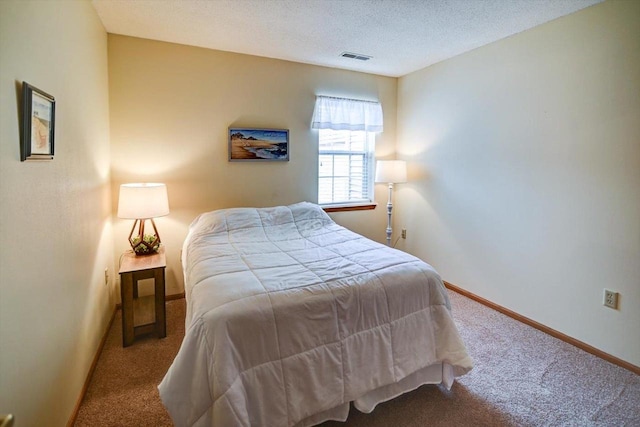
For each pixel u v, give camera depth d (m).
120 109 2.84
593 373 2.08
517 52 2.70
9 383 1.06
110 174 2.83
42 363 1.31
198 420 1.31
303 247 2.43
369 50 3.13
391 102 4.05
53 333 1.43
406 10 2.33
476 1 2.20
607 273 2.22
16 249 1.12
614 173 2.15
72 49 1.79
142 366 2.11
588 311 2.33
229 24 2.58
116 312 2.90
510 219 2.82
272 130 3.40
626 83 2.07
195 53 3.05
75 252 1.76
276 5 2.27
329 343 1.56
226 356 1.33
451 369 1.89
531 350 2.34
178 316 2.79
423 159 3.72
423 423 1.68
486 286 3.07
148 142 2.95
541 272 2.61
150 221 3.01
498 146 2.89
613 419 1.71
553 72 2.45
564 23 2.37
